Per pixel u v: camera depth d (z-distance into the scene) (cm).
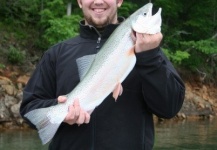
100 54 314
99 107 316
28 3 2142
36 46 2083
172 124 1728
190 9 2727
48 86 344
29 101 339
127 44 303
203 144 1184
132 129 316
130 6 2388
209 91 2455
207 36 2769
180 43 2534
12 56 1853
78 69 321
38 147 1076
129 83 318
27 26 2172
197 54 2630
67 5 2266
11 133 1339
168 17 2719
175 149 1090
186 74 2497
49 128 306
